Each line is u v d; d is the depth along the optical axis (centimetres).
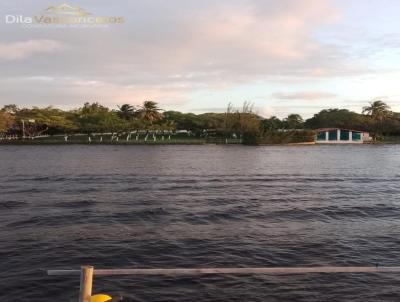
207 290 1187
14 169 4819
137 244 1633
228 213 2278
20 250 1530
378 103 14788
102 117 13012
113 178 3975
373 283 1255
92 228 1891
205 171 4741
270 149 10062
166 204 2541
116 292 1167
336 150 9862
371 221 2122
